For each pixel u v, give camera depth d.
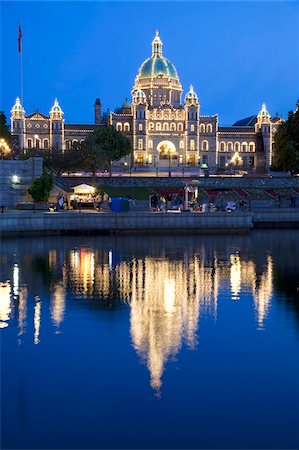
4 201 88.56
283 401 20.64
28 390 21.61
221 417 19.47
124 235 77.38
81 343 26.83
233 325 29.88
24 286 40.09
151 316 31.78
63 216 75.38
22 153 141.00
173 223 79.19
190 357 24.92
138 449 17.66
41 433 18.55
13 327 29.47
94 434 18.45
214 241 71.12
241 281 42.50
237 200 111.50
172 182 124.00
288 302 35.31
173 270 47.72
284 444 17.91
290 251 60.94
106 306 34.12
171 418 19.50
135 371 23.34
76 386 21.92
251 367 23.84
